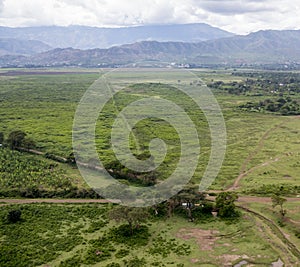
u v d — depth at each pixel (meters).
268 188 73.19
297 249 51.12
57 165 89.38
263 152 100.81
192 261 48.88
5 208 63.56
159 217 61.47
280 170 86.19
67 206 65.31
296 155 97.94
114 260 49.09
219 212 61.66
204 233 56.28
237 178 81.12
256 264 48.03
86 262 48.44
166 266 47.62
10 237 54.47
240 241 53.75
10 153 94.69
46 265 47.84
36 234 55.47
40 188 73.31
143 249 51.94
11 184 75.25
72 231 56.66
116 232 56.41
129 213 55.81
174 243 53.47
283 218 59.16
